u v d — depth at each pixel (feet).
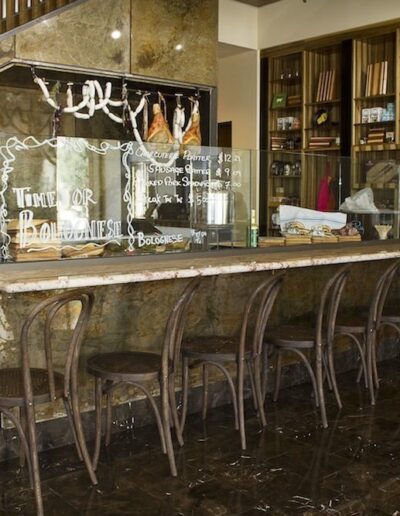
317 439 11.78
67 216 10.81
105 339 11.74
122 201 11.41
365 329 14.06
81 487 9.79
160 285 12.35
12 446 10.77
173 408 11.16
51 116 17.74
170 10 16.99
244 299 13.79
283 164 13.83
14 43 14.52
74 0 12.87
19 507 9.14
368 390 14.84
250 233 13.46
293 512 9.06
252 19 25.38
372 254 14.06
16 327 10.61
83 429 11.60
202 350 11.50
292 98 24.94
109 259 11.33
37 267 10.54
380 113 22.50
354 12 22.35
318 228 14.82
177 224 12.21
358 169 15.47
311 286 15.29
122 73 16.21
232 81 26.81
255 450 11.27
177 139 16.99
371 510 9.12
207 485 9.89
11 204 10.26
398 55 21.70
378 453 11.14
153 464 10.66
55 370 11.12
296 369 15.19
